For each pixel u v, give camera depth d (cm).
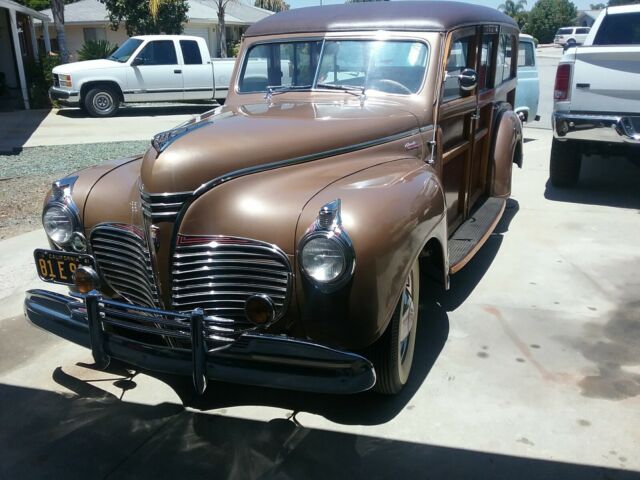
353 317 255
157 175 271
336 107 371
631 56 592
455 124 431
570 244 558
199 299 273
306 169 303
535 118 1087
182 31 2380
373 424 301
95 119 1499
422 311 423
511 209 667
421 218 290
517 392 325
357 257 248
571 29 5591
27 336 400
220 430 301
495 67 520
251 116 347
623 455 276
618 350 368
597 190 748
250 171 285
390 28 395
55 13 1784
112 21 2295
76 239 330
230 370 259
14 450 289
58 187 336
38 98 1745
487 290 459
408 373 329
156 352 272
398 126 351
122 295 326
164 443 292
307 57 415
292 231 260
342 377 246
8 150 1033
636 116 610
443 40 383
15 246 563
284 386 254
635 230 593
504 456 276
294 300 263
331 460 277
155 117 1536
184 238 272
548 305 432
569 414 306
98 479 269
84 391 337
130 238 308
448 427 297
